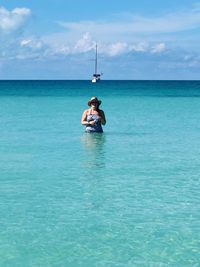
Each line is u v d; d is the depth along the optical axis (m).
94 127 25.55
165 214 10.62
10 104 56.31
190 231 9.50
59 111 44.03
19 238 9.07
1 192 12.52
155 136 24.78
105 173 15.07
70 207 11.12
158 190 12.86
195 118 36.50
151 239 9.04
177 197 12.12
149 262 7.97
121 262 7.98
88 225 9.83
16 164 16.53
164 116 38.38
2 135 24.89
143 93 101.69
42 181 13.86
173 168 15.98
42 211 10.78
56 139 23.20
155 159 17.73
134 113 41.72
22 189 12.86
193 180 14.12
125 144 21.58
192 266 7.82
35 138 23.62
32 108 48.69
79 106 52.53
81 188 12.99
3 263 7.93
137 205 11.34
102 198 11.95
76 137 24.05
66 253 8.37
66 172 15.16
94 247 8.64
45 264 7.90
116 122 32.72
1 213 10.63
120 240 9.00
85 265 7.84
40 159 17.52
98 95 88.19
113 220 10.18
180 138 23.97
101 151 19.48
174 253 8.38
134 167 16.08
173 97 80.12
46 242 8.88
